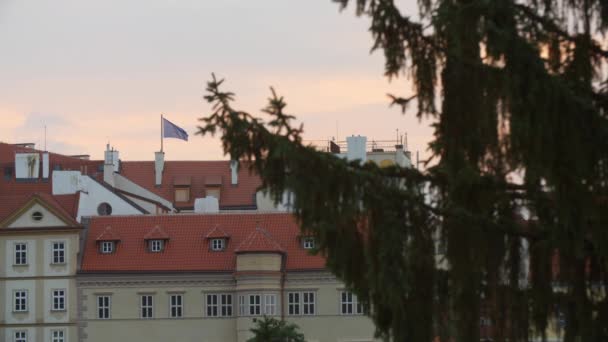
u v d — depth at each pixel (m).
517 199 82.75
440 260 81.56
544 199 82.12
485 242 80.94
